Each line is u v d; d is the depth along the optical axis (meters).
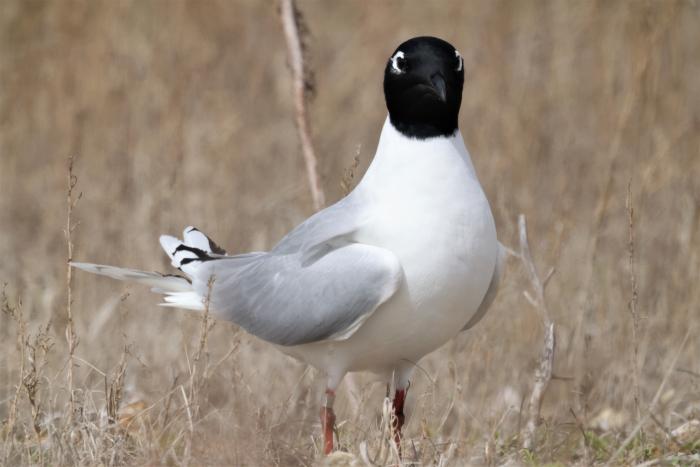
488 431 9.80
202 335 9.22
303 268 8.95
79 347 11.52
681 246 13.60
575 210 14.88
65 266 13.31
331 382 9.10
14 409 8.99
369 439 9.34
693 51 18.72
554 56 18.00
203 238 10.45
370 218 8.67
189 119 17.14
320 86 19.06
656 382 11.77
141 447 8.75
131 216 15.14
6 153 17.19
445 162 8.58
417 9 20.19
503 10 18.56
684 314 12.48
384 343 8.84
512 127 16.17
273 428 9.12
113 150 16.48
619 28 17.97
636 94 15.34
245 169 17.09
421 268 8.52
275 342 9.16
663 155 14.88
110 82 17.45
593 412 11.12
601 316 12.48
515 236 13.70
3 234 15.45
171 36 18.19
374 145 17.97
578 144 16.61
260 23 19.69
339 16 21.45
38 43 18.41
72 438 8.84
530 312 12.07
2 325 11.70
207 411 9.41
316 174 12.40
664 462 8.76
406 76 8.63
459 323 8.88
